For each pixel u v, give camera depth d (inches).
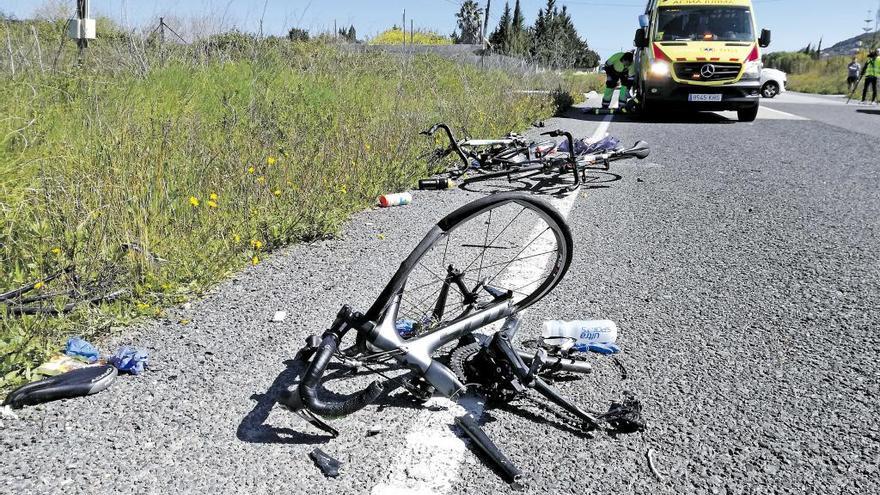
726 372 111.8
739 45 542.0
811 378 110.3
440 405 98.7
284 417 94.3
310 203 190.5
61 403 95.0
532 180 272.2
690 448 90.3
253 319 127.1
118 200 158.1
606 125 484.4
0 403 94.0
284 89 350.3
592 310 136.8
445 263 162.9
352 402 83.2
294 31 466.9
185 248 153.3
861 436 94.0
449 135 262.2
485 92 514.3
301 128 267.4
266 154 220.2
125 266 136.1
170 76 328.8
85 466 82.4
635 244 186.1
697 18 560.7
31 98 232.8
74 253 136.4
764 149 376.5
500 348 96.3
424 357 95.1
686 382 108.0
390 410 97.1
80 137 209.8
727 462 87.5
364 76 468.1
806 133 461.4
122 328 119.5
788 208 232.5
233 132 250.5
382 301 93.0
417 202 230.5
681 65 532.1
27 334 108.9
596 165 286.5
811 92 1804.9
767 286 153.9
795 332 128.4
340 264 161.3
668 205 234.7
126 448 86.2
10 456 83.3
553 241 182.7
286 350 114.7
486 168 271.3
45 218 149.0
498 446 89.4
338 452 87.0
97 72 307.6
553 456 87.7
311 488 80.0
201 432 90.2
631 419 92.4
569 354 113.1
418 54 644.7
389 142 280.5
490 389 98.7
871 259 175.6
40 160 176.1
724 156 348.5
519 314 123.3
